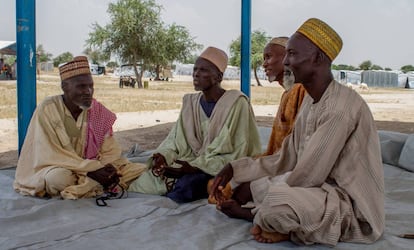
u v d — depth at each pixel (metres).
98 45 44.62
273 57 4.47
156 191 4.71
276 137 4.39
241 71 7.11
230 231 3.67
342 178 3.36
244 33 7.01
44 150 4.52
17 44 5.97
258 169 3.83
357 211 3.34
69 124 4.62
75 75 4.44
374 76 53.69
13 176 5.48
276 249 3.32
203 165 4.59
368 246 3.35
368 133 3.40
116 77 57.03
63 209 4.16
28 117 6.02
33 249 3.29
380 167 3.42
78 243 3.40
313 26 3.35
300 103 4.19
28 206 4.32
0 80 43.62
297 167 3.36
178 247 3.35
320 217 3.23
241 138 4.82
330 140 3.29
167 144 5.00
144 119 13.86
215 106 4.89
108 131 4.90
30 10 5.93
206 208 4.27
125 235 3.58
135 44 43.94
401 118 15.38
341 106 3.32
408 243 3.42
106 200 4.50
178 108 17.95
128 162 5.07
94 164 4.51
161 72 51.41
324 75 3.39
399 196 4.74
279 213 3.17
